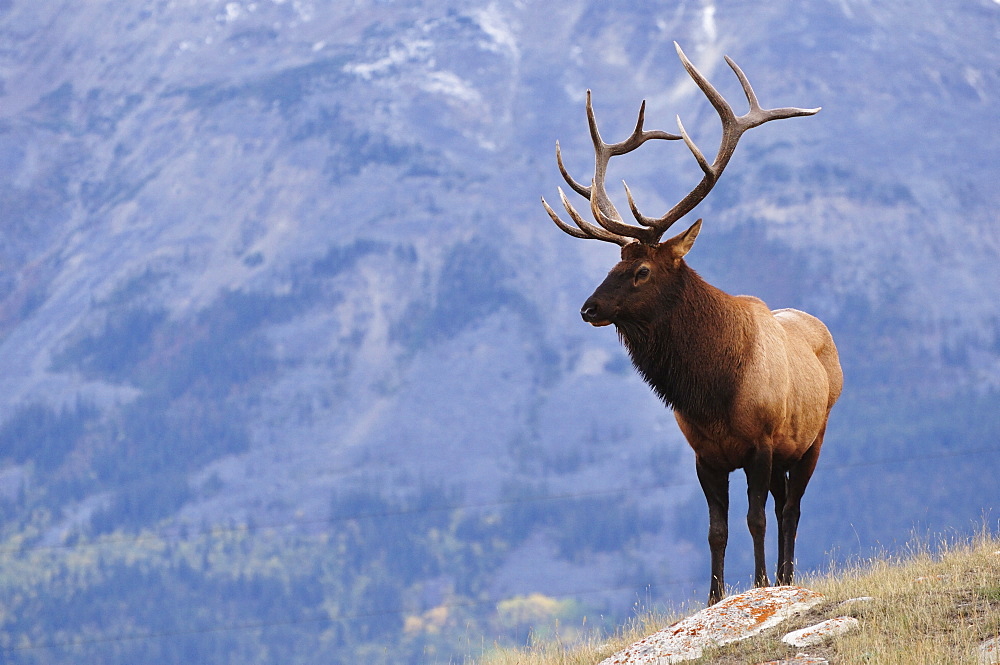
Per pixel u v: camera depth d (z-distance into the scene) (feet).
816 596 104.68
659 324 119.96
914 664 85.25
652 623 119.55
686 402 120.26
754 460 120.37
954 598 98.27
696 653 98.68
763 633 99.09
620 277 119.96
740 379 119.03
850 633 94.38
